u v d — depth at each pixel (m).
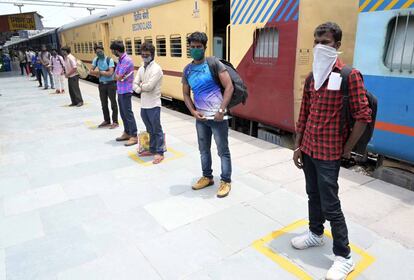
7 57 27.94
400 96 3.96
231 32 6.60
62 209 3.74
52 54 12.96
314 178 2.68
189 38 3.57
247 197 3.92
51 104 10.67
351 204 3.71
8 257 2.92
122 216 3.56
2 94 13.15
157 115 5.00
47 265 2.81
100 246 3.05
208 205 3.75
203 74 3.60
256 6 5.92
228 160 3.91
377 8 4.03
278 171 4.70
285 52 5.46
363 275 2.61
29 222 3.48
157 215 3.56
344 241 2.54
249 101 6.42
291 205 3.72
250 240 3.09
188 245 3.04
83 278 2.65
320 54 2.29
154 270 2.72
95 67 7.00
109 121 7.48
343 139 2.42
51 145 6.17
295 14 5.19
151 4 9.52
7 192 4.20
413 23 3.73
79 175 4.71
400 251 2.89
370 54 4.18
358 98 2.24
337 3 5.12
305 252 2.90
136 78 4.94
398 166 4.39
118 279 2.63
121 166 5.02
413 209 3.59
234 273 2.67
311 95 2.52
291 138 6.15
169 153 5.56
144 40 10.36
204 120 3.74
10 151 5.86
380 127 4.22
